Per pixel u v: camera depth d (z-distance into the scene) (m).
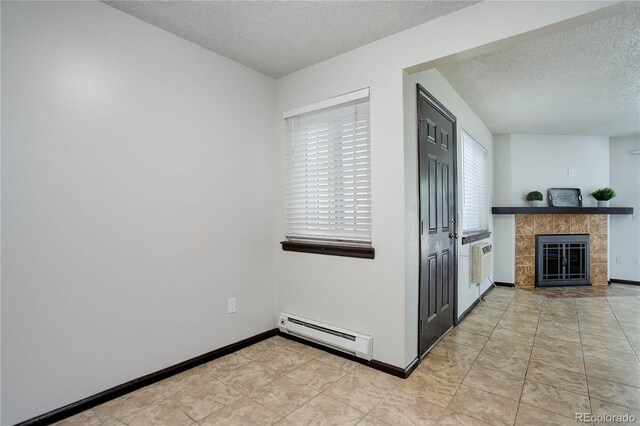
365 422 1.70
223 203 2.51
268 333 2.87
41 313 1.66
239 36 2.24
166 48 2.17
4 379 1.56
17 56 1.58
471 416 1.75
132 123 2.00
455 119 3.21
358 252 2.36
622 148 5.27
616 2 1.54
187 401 1.88
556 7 1.67
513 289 4.86
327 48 2.40
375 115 2.29
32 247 1.63
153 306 2.10
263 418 1.73
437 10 1.95
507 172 5.18
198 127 2.35
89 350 1.82
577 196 5.20
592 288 4.91
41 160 1.66
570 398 1.92
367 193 2.40
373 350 2.31
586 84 3.10
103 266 1.88
